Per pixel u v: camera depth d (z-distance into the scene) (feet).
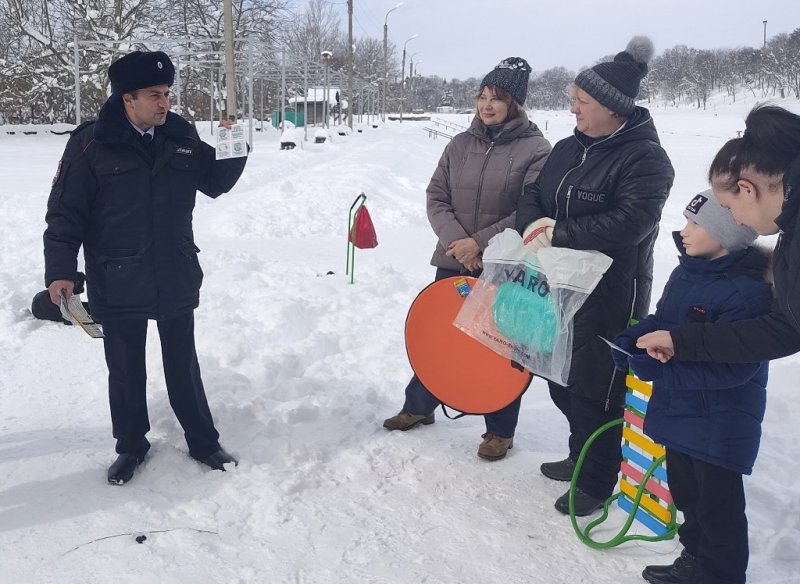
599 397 10.44
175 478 11.05
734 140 7.24
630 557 9.59
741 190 7.06
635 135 10.02
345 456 11.92
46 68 118.83
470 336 11.57
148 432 12.25
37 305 18.65
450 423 13.83
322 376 15.81
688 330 7.71
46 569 8.71
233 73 59.21
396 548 9.55
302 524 9.98
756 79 403.54
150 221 10.63
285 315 18.95
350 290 22.76
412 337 12.36
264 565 9.04
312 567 9.06
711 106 380.37
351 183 47.24
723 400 8.21
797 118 6.71
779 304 6.70
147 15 124.06
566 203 10.31
